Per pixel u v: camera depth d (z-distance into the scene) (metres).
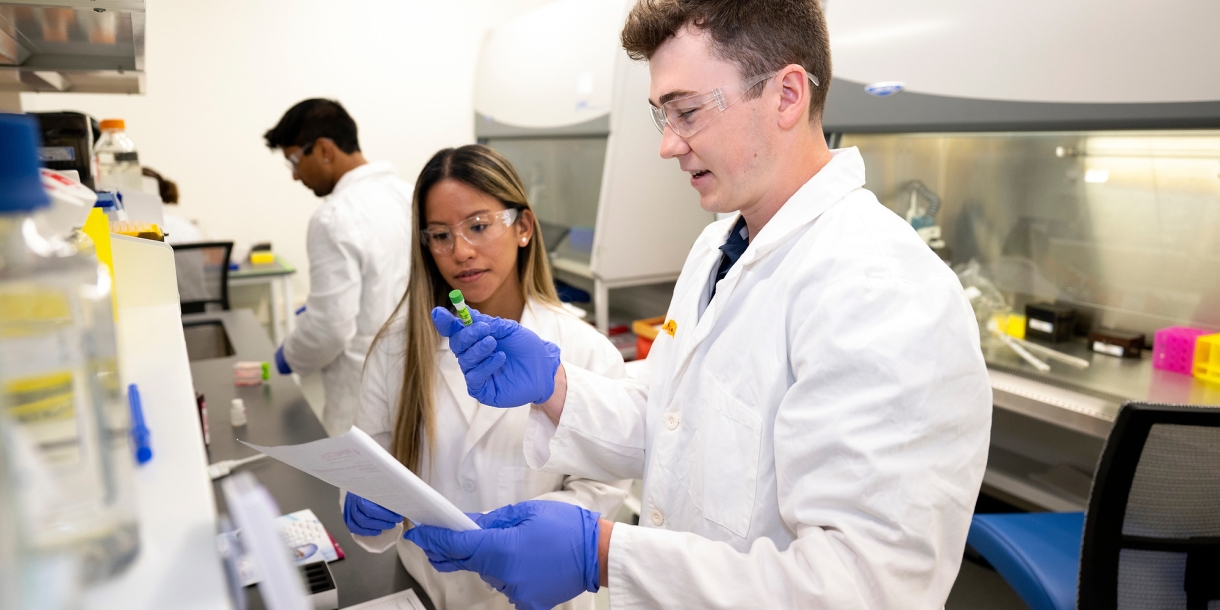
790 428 0.80
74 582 0.33
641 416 1.12
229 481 0.40
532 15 3.66
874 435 0.74
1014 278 2.42
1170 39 1.60
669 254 3.25
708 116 0.86
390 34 4.39
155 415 0.59
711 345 0.98
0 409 0.32
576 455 1.09
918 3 2.11
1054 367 2.05
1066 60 1.78
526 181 4.01
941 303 0.78
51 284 0.38
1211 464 1.29
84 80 1.85
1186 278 1.99
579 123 3.19
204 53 3.99
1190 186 1.94
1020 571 1.57
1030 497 2.28
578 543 0.84
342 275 2.16
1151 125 1.65
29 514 0.32
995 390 1.99
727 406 0.91
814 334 0.80
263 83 4.14
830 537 0.75
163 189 3.47
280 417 1.78
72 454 0.39
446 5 4.49
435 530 0.87
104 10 1.04
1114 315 2.18
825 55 0.89
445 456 1.20
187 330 2.75
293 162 2.40
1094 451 2.28
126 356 0.74
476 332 1.00
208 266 3.25
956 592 2.26
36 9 1.02
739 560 0.79
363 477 0.75
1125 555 1.36
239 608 0.45
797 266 0.89
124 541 0.40
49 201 0.36
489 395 1.04
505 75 3.85
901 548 0.74
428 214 1.17
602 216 3.04
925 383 0.74
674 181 3.18
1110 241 2.14
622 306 3.91
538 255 1.30
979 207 2.47
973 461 0.79
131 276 0.94
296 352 2.23
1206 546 1.34
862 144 2.46
